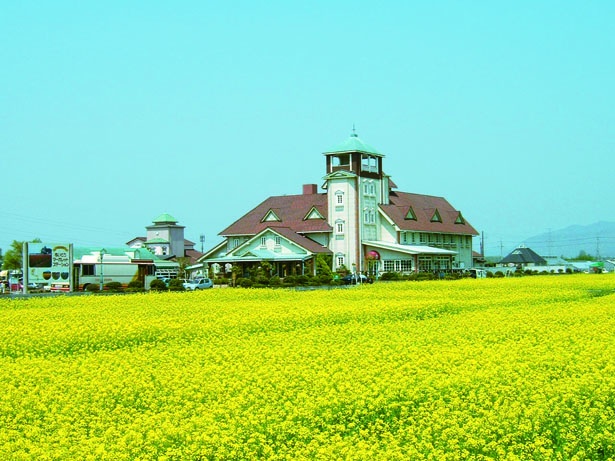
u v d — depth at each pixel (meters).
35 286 77.38
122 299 47.47
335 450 13.41
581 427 14.81
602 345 22.67
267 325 31.34
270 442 14.23
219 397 17.20
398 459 13.00
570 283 63.44
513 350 22.11
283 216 106.00
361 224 99.75
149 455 13.30
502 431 14.43
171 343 26.48
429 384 17.64
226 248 107.31
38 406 16.38
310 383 18.23
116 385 18.16
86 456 13.07
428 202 118.56
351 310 36.56
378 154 103.62
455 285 62.19
